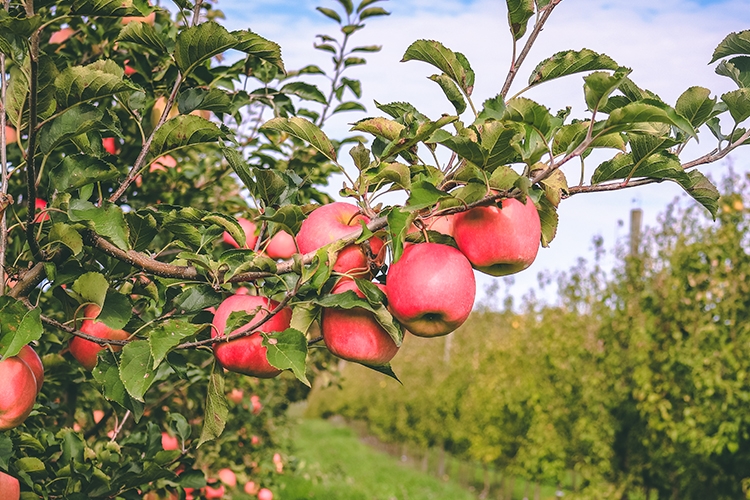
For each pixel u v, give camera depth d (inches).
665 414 230.8
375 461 797.2
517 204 64.1
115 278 73.9
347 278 63.6
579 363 300.7
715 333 221.5
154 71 105.2
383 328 66.0
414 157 69.7
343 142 123.4
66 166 63.7
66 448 85.8
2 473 69.3
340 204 69.7
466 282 63.9
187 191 124.2
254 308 63.7
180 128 67.2
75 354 76.2
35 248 62.5
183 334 59.9
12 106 61.7
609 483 270.8
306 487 490.6
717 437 208.7
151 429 94.0
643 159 61.0
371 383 961.5
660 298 252.1
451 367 597.0
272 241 105.5
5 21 48.4
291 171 74.4
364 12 118.9
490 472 743.7
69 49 113.0
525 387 375.9
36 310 57.9
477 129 55.1
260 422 233.1
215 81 99.3
